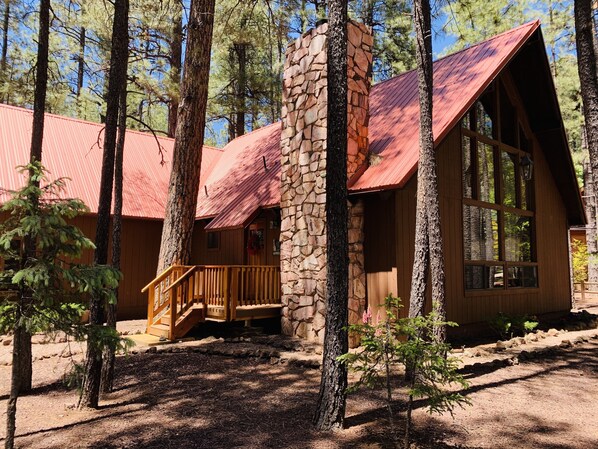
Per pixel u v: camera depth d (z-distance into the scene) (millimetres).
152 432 4648
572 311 15094
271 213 11867
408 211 8992
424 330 6184
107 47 14258
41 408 5508
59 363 7750
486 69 10102
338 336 4777
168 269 9742
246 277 9727
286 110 10352
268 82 19531
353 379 6598
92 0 11812
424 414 5199
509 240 11781
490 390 6227
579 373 7250
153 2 13875
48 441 4457
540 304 12594
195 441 4402
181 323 9227
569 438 4602
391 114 10758
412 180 9148
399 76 12688
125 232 13594
